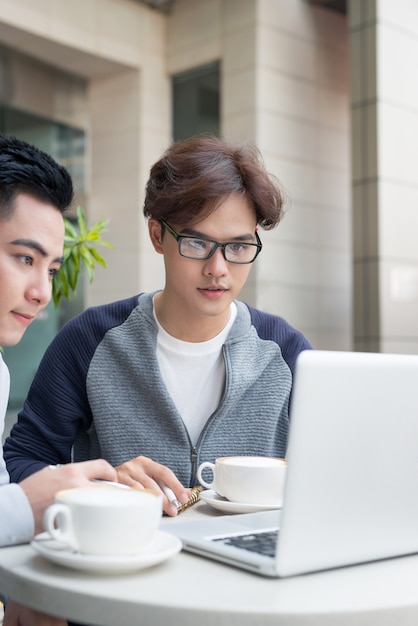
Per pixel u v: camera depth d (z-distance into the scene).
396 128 9.58
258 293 9.81
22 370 9.50
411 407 1.04
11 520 1.07
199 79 10.45
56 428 1.74
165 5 10.58
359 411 0.98
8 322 1.19
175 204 1.52
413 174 9.73
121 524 0.94
